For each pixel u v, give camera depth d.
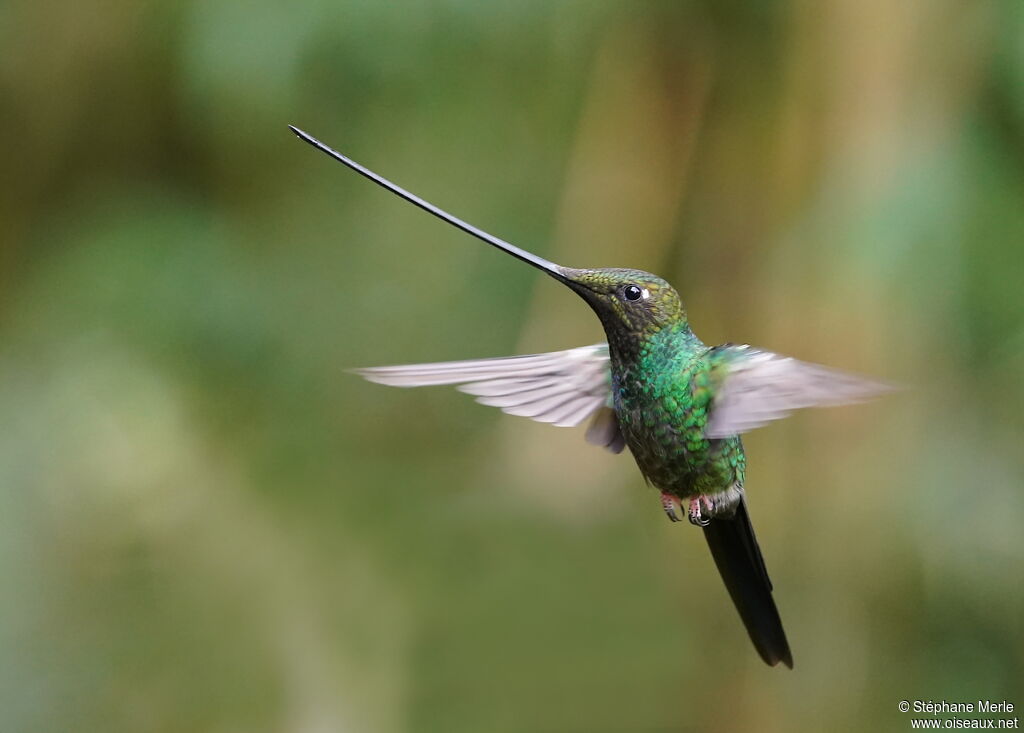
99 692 9.27
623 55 10.42
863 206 9.34
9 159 10.09
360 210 10.81
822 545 9.99
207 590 9.80
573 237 10.87
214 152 10.09
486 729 9.31
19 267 10.16
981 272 9.45
